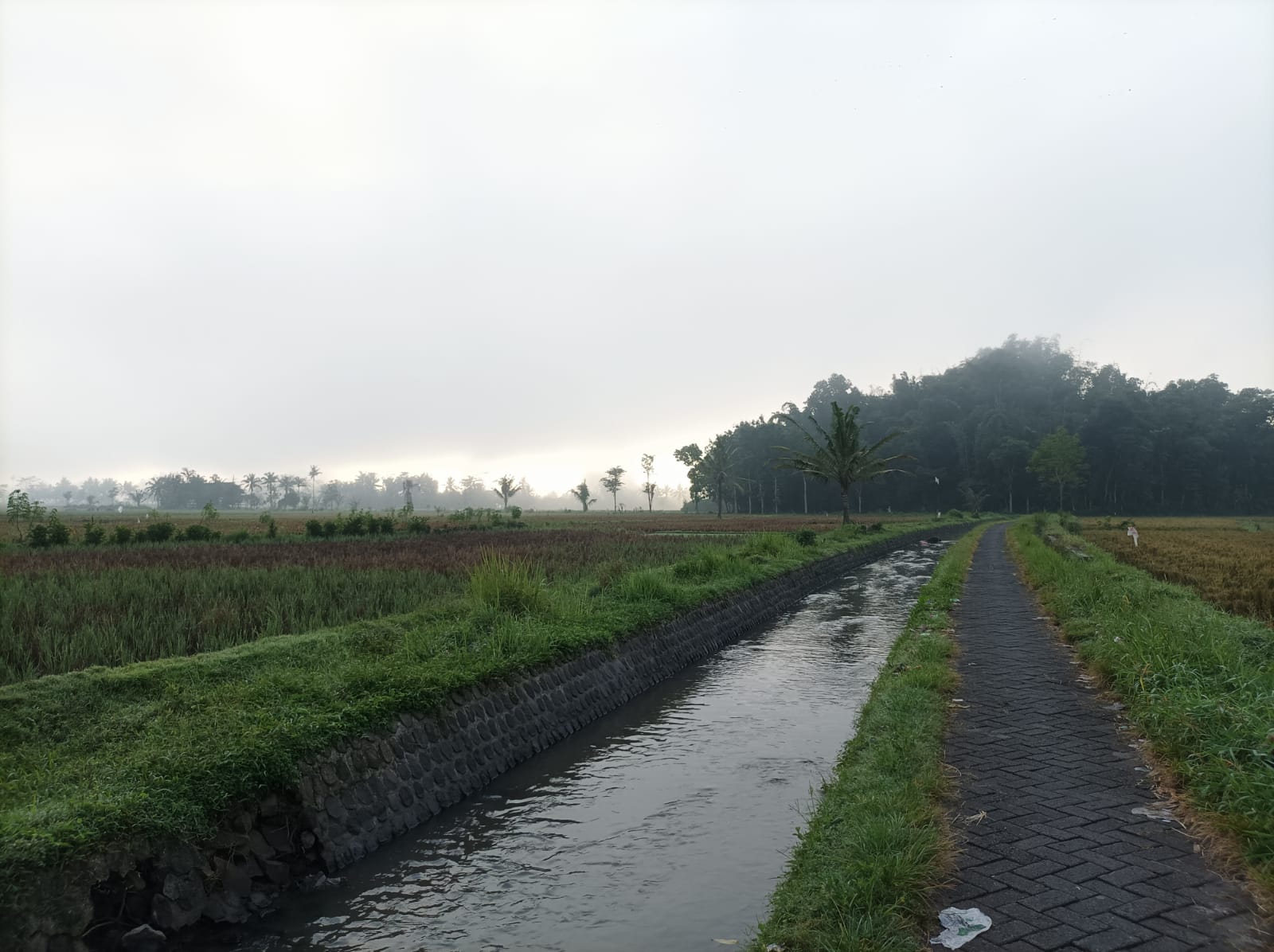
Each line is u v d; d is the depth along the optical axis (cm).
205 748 611
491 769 849
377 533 4012
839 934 404
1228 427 11469
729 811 738
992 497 11419
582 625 1226
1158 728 685
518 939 527
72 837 473
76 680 762
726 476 10406
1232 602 1543
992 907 423
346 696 769
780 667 1386
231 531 4228
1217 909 412
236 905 555
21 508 3256
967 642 1242
